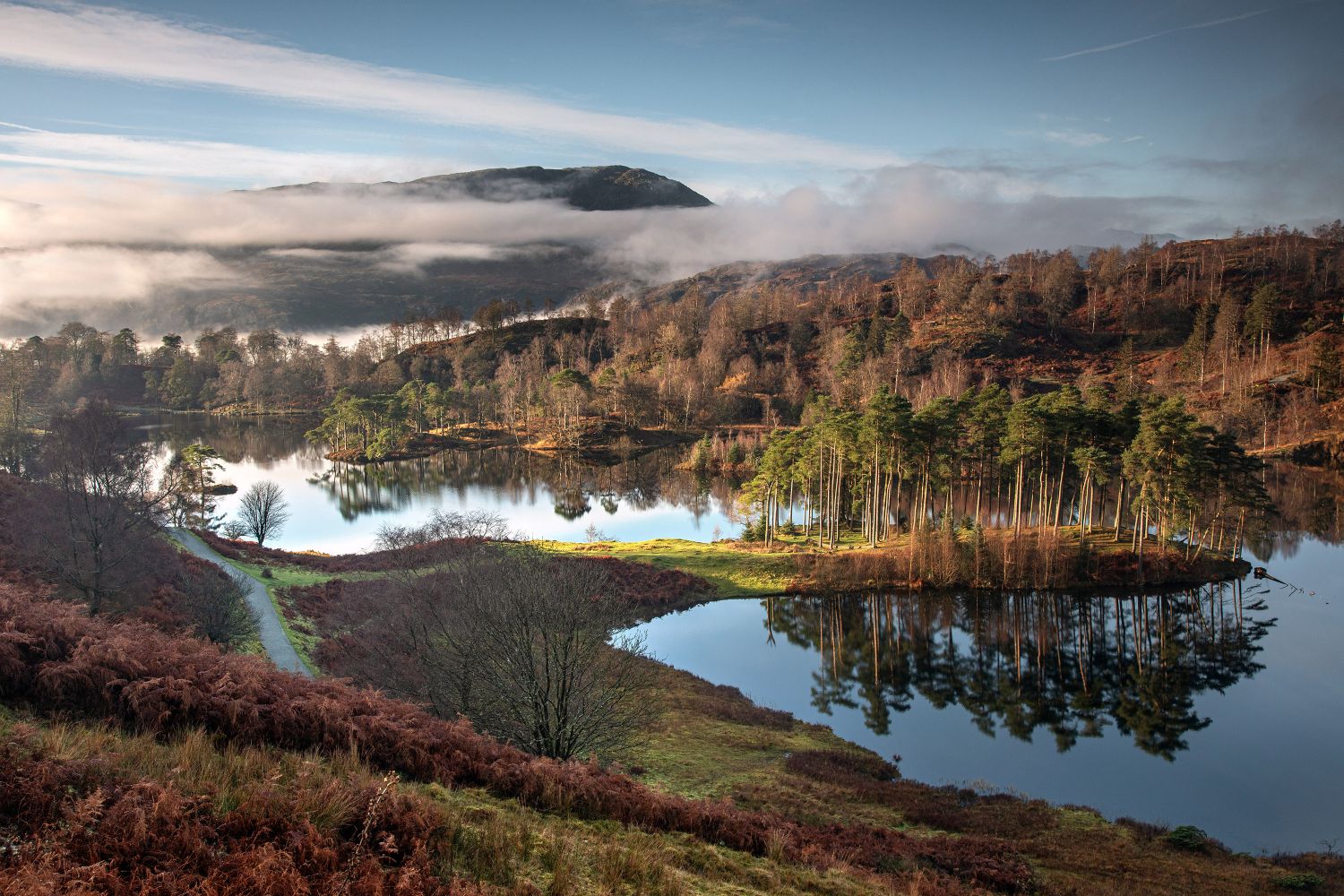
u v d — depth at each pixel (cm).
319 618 4828
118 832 1026
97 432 3628
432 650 3269
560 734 2750
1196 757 4119
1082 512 7862
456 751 1761
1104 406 9306
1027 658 5716
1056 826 3098
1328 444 12975
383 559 6644
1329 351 14888
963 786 3678
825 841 2203
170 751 1337
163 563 4091
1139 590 7125
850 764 3781
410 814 1272
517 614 2898
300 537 9394
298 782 1292
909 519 9812
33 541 3388
